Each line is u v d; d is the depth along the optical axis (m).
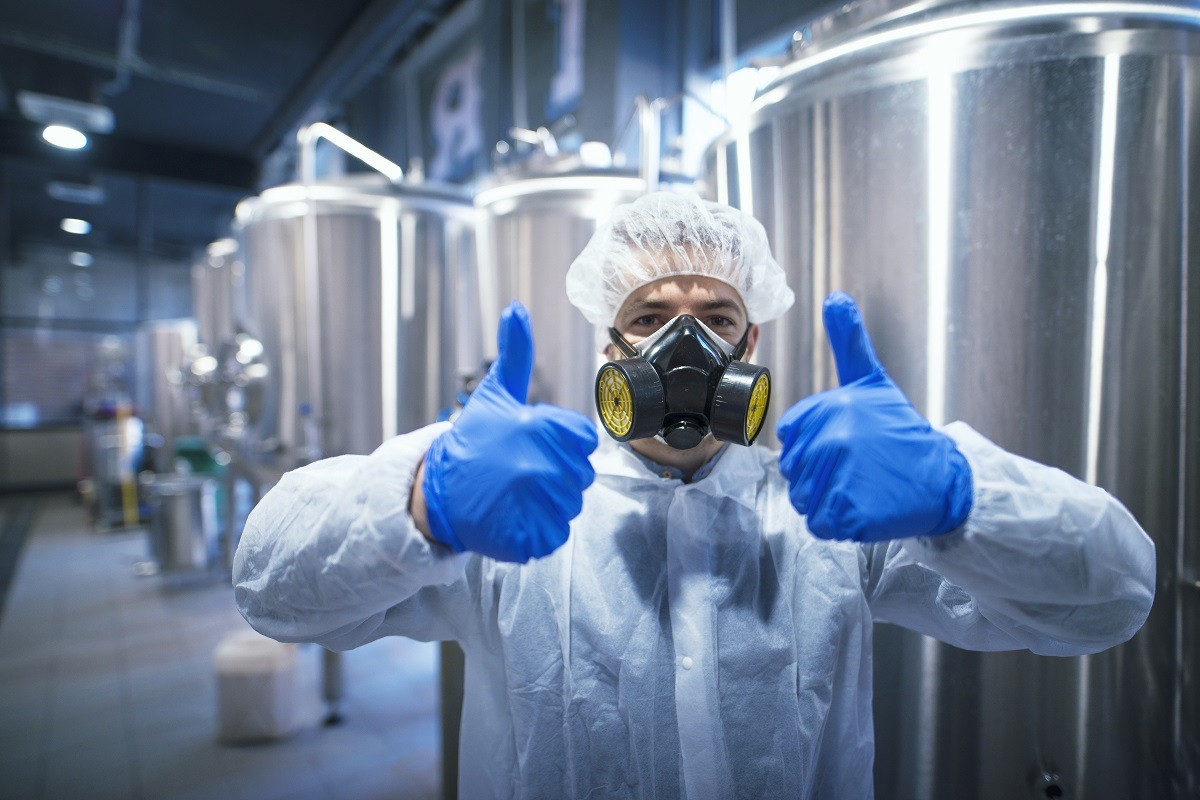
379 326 1.89
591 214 1.49
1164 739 0.84
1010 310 0.83
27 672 2.71
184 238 7.80
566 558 0.72
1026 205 0.82
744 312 0.81
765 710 0.68
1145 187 0.80
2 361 7.15
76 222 7.06
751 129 1.05
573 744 0.67
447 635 0.76
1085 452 0.82
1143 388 0.81
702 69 2.41
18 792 1.92
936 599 0.71
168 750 2.12
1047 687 0.85
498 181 1.60
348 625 0.65
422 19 3.52
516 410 0.56
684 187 1.54
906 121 0.88
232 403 2.52
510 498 0.53
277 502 0.62
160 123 4.77
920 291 0.88
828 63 0.94
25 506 6.41
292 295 1.88
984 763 0.88
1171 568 0.83
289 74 3.77
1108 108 0.80
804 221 0.98
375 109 3.98
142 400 5.74
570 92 2.66
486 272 2.02
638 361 0.66
